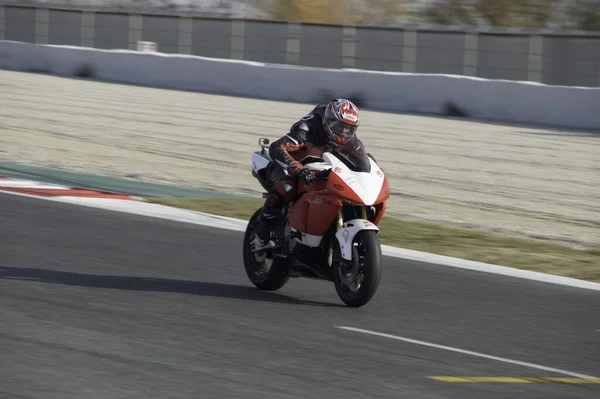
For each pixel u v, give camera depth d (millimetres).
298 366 21656
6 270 30078
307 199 28031
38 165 56781
